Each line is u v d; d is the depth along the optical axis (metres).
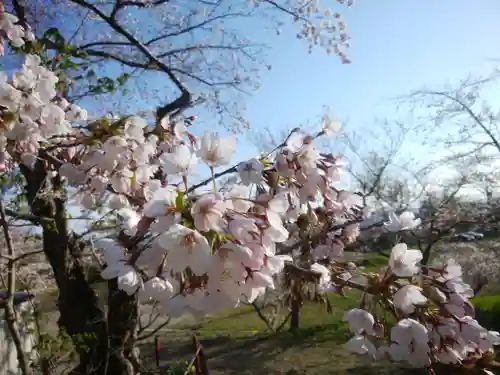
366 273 1.67
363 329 1.64
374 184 11.22
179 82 3.78
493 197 10.44
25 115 1.68
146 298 0.98
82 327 4.23
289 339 9.16
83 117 2.37
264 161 1.51
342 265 2.09
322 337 9.16
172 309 0.97
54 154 2.13
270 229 1.04
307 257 2.10
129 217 1.12
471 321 1.49
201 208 0.98
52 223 3.00
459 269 1.61
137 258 1.06
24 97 1.70
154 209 0.99
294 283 2.04
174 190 1.05
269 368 7.66
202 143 1.16
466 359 1.51
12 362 4.75
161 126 2.13
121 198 1.74
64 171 1.85
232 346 8.79
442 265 1.63
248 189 1.16
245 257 0.95
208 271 0.96
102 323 4.18
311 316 10.82
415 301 1.48
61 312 4.36
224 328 10.06
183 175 1.13
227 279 0.99
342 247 2.28
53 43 2.93
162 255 1.00
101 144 1.79
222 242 0.97
